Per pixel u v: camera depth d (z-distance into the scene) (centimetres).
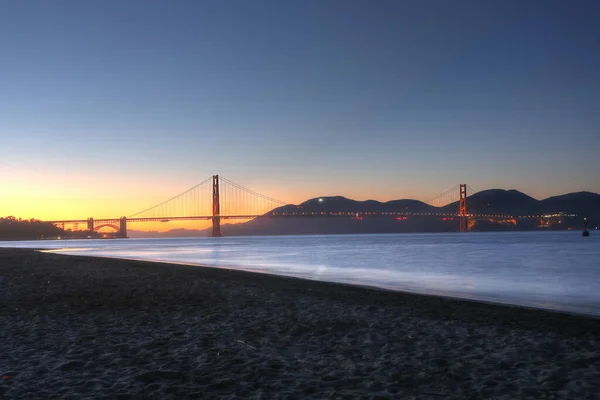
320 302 1174
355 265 3094
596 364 612
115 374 568
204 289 1429
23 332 816
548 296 1557
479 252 4928
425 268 2844
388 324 892
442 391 512
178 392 504
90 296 1277
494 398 490
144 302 1173
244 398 487
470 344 728
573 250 5228
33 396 489
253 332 818
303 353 675
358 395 497
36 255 3484
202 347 707
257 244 9462
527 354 665
